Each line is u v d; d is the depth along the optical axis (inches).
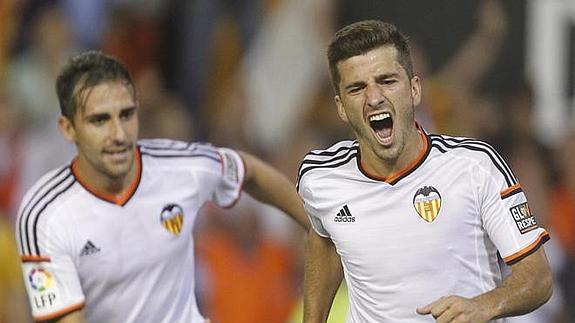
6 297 1210.6
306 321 806.5
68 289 830.5
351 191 750.5
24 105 1405.0
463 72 1505.9
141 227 843.4
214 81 1537.9
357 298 760.3
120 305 852.0
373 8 1546.5
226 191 885.2
